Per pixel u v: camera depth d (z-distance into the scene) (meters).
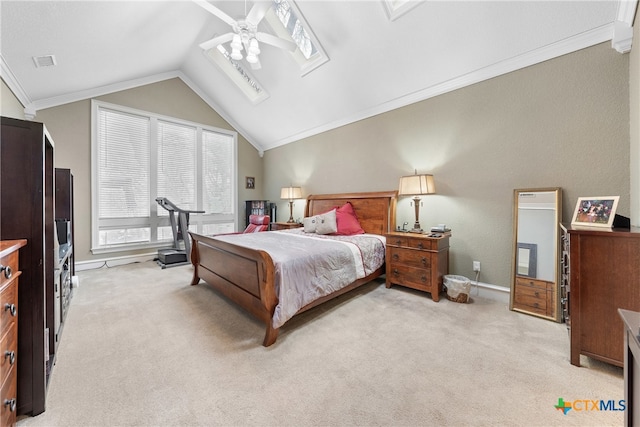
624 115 2.00
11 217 1.18
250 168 5.89
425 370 1.53
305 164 4.96
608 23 2.01
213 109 5.32
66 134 3.71
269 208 5.52
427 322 2.16
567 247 1.79
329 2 2.70
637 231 1.46
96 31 2.69
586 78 2.15
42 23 2.25
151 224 4.52
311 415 1.21
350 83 3.50
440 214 3.09
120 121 4.19
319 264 2.23
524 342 1.83
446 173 3.02
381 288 3.04
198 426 1.15
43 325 1.25
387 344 1.82
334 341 1.86
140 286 3.09
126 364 1.58
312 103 4.16
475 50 2.56
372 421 1.17
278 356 1.68
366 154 3.89
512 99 2.53
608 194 2.07
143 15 2.85
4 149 1.17
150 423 1.16
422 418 1.18
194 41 3.96
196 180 5.07
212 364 1.59
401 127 3.44
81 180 3.84
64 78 3.27
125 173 4.25
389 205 3.47
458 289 2.56
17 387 1.17
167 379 1.45
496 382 1.42
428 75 2.96
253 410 1.24
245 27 2.45
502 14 2.24
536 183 2.41
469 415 1.20
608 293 1.48
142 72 4.18
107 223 4.09
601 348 1.49
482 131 2.73
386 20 2.62
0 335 0.96
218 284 2.60
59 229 2.58
